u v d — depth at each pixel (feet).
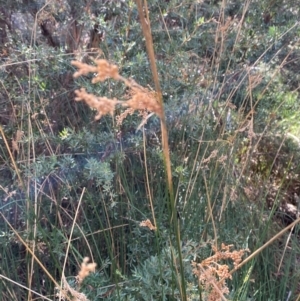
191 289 4.11
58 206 5.35
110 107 1.94
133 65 5.55
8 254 5.35
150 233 5.40
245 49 7.06
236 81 6.92
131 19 6.12
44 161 5.10
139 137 5.49
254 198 6.67
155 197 5.91
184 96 5.99
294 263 6.05
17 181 5.33
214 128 5.89
